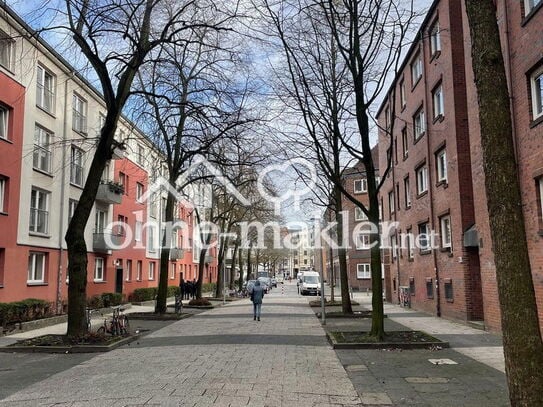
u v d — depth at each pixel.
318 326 17.42
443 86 19.05
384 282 33.69
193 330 16.55
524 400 4.56
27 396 7.52
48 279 22.56
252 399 7.06
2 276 19.05
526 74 12.20
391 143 13.59
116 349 12.35
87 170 27.06
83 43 13.38
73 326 13.17
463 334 14.21
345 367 9.49
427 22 21.11
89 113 27.30
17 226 20.09
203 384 8.02
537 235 11.62
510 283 4.76
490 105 5.07
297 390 7.62
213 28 14.30
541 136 11.41
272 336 14.53
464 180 17.34
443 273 19.44
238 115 17.77
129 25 14.09
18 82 20.27
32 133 21.28
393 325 17.09
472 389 7.62
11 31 18.97
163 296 21.97
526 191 12.12
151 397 7.18
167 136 21.59
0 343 13.47
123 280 32.59
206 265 59.47
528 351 4.62
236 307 29.20
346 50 13.34
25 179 20.72
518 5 12.56
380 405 6.80
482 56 5.17
